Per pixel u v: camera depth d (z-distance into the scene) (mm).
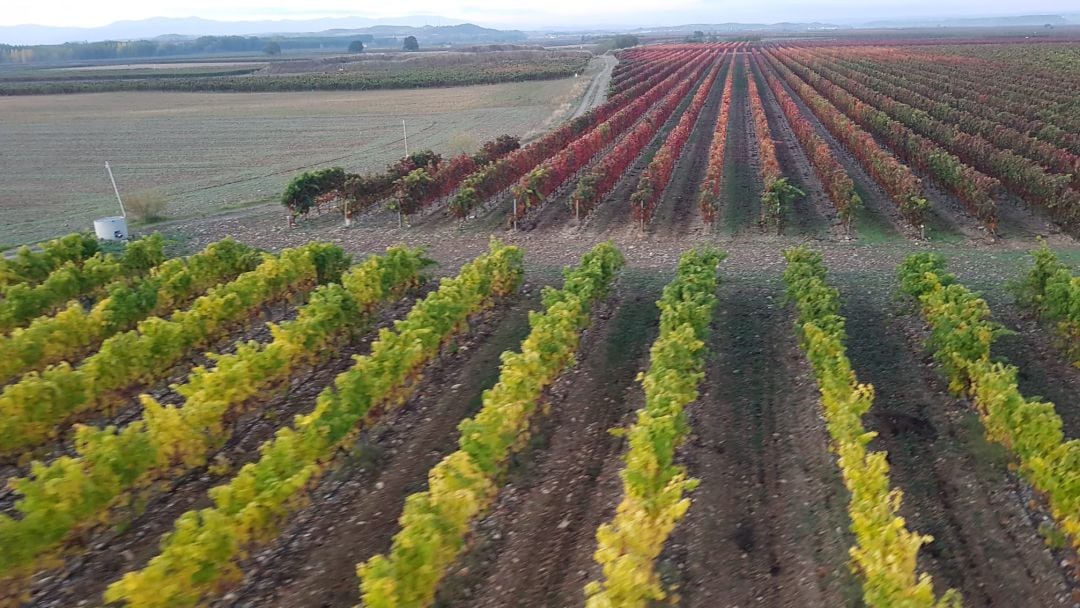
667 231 29062
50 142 55656
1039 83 69312
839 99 59281
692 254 20484
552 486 12836
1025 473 11836
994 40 170000
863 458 11281
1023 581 10367
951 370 14742
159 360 16094
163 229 30984
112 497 11344
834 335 14984
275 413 15586
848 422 11812
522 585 10586
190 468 13414
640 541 9539
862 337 18531
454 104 74625
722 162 40156
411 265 21297
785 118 58094
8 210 35125
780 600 10172
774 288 22266
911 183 28750
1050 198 27484
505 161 35406
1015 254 24641
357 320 18703
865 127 48062
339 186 33531
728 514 12000
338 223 31766
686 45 191625
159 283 20109
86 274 21406
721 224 29688
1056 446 11367
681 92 70625
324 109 72938
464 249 27703
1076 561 10578
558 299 17828
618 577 8852
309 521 12078
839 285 22156
